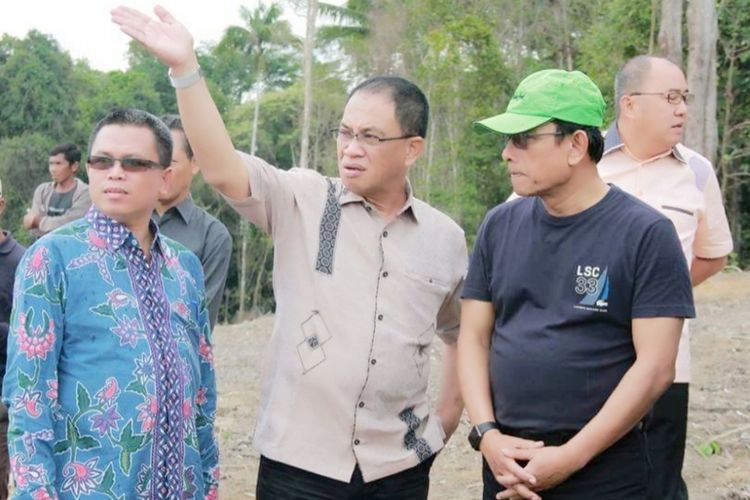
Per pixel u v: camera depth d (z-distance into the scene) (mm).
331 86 40250
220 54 40750
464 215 26281
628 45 21453
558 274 2945
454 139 26531
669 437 3938
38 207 8406
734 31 20047
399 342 3119
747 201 21391
